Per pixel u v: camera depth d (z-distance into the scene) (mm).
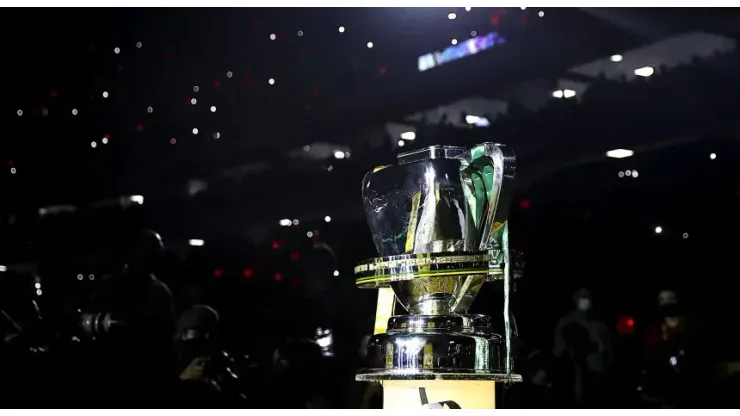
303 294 7613
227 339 7699
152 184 8617
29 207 8664
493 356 3561
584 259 6887
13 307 7695
